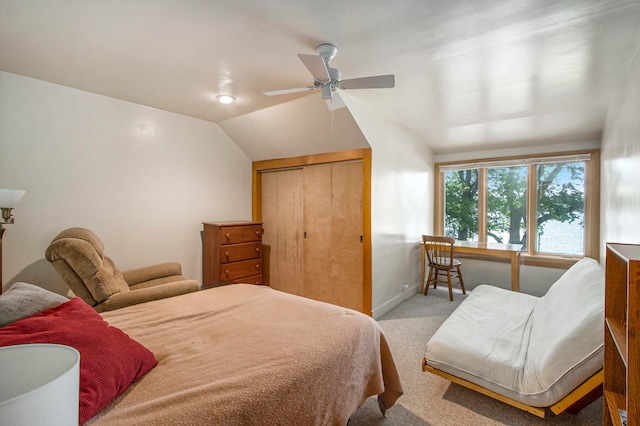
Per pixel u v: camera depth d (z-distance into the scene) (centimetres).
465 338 206
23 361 55
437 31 173
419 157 448
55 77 243
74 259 192
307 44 187
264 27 169
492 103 303
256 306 189
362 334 159
